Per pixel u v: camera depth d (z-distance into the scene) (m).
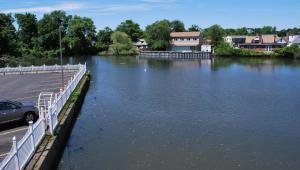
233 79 53.56
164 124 24.47
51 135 17.59
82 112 28.67
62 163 17.00
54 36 138.12
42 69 55.72
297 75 60.16
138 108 30.14
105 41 158.62
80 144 19.98
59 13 142.25
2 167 10.88
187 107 30.58
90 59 116.94
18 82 42.22
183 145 19.67
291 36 143.38
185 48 136.12
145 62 100.06
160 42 135.62
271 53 123.00
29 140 14.29
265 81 50.91
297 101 33.72
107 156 17.94
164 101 33.59
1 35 102.56
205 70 71.19
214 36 138.50
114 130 22.94
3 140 17.30
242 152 18.56
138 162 17.08
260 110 29.36
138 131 22.62
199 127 23.64
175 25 163.12
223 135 21.72
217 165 16.69
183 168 16.27
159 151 18.66
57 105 21.62
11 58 97.06
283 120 25.70
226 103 32.56
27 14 141.75
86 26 147.62
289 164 16.92
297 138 21.11
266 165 16.77
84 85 38.34
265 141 20.50
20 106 20.34
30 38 142.25
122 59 116.25
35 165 13.52
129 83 48.50
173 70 71.25
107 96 36.91
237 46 144.25
